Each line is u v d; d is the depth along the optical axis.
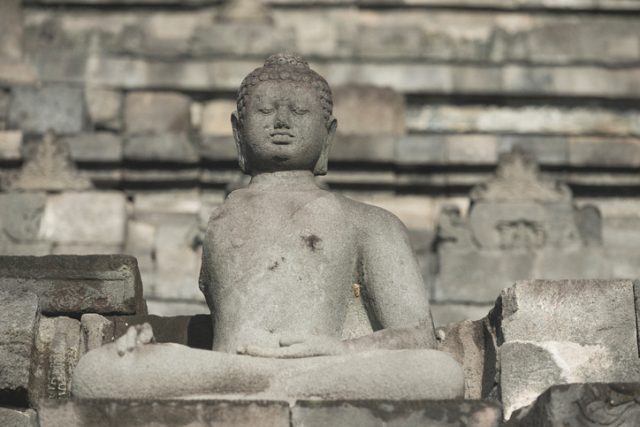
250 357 18.06
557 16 39.88
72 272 20.45
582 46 39.31
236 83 37.94
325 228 19.22
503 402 19.25
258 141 19.84
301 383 17.89
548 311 19.59
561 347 19.44
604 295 19.59
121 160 35.56
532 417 18.22
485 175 35.62
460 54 39.31
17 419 19.05
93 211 32.53
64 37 39.25
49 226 32.41
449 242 31.23
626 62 39.03
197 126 37.88
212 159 35.50
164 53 39.00
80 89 36.69
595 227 31.94
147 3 39.66
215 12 39.75
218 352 18.19
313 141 19.94
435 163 35.50
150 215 34.69
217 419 17.36
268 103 19.88
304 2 39.69
